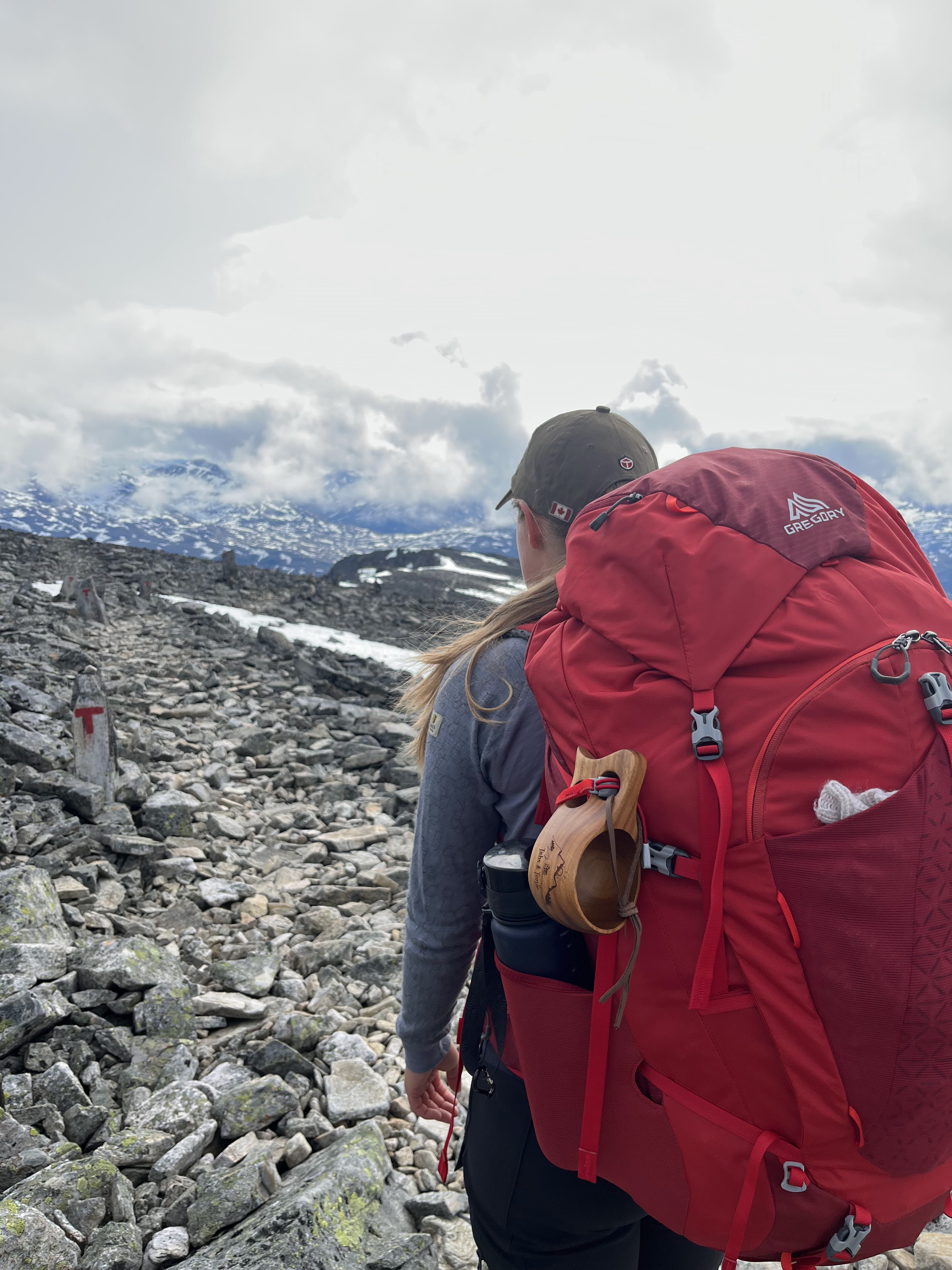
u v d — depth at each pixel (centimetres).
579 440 144
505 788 124
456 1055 166
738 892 96
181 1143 282
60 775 632
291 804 782
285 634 1898
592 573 115
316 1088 337
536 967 113
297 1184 258
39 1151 271
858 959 92
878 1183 100
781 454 126
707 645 102
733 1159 102
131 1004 366
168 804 629
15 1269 219
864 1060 93
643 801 102
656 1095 108
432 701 147
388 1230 248
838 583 107
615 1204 130
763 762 97
